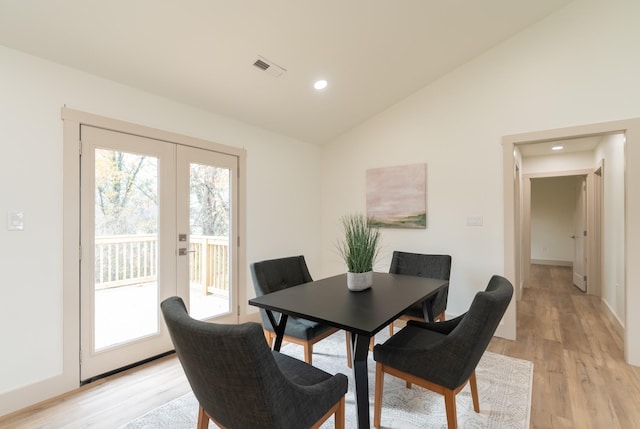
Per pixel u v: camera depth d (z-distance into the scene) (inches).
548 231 300.4
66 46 78.3
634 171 96.8
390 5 91.3
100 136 89.5
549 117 110.7
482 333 56.1
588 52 104.4
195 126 114.4
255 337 38.0
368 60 112.7
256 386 39.2
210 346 39.0
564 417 71.8
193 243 113.4
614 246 134.6
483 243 123.7
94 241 88.8
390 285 89.1
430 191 136.1
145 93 100.0
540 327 131.0
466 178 127.3
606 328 129.4
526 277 208.8
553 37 109.7
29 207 77.4
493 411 73.8
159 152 103.3
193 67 95.8
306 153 163.8
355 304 69.7
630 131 97.6
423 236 138.1
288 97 122.8
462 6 97.8
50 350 80.4
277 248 146.8
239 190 129.6
